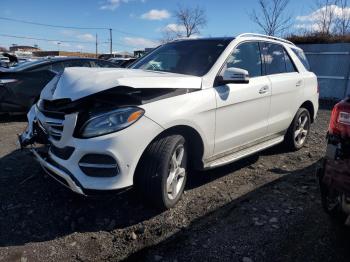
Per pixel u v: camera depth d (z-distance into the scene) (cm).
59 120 327
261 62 475
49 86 382
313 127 804
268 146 495
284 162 515
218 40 447
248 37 464
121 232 323
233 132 418
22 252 292
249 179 446
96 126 307
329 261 282
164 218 345
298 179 450
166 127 330
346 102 272
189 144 382
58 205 364
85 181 310
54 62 785
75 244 305
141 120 314
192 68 409
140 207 362
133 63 485
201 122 366
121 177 311
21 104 737
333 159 274
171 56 449
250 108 437
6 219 338
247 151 457
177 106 342
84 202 371
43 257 287
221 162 412
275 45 514
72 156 312
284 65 524
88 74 344
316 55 1416
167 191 347
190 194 397
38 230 323
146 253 295
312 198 393
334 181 273
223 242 308
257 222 340
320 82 1421
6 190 394
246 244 305
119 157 306
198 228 330
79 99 317
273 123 488
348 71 1350
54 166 328
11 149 538
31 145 378
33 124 377
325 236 316
